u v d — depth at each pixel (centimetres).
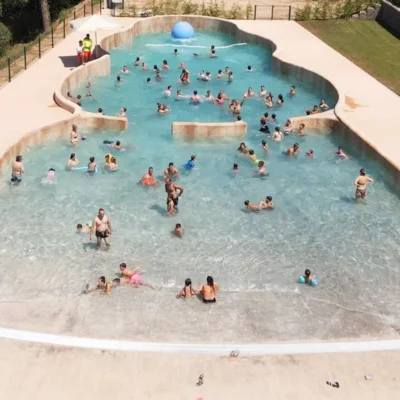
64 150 2548
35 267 1834
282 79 3462
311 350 1488
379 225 2086
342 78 3253
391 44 3925
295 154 2545
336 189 2306
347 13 4412
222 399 1344
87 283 1767
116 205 2173
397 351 1500
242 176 2386
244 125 2678
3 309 1638
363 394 1365
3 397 1340
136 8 4609
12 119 2689
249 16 4512
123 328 1574
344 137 2670
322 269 1861
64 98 2877
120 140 2653
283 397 1352
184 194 2253
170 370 1423
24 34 4888
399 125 2677
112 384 1381
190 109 2998
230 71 3447
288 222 2103
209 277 1689
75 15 4562
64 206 2155
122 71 3481
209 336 1555
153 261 1883
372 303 1712
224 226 2075
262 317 1636
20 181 2288
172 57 3812
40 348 1479
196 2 4831
